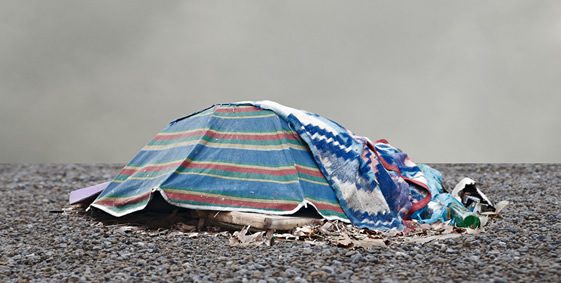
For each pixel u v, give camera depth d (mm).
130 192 37500
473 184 41031
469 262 29172
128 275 28406
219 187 35750
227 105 39219
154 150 39125
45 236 36906
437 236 34094
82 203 42312
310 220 34938
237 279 27016
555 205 44500
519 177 62438
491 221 38281
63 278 28312
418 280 26562
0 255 33000
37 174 74750
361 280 26672
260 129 37688
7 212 46750
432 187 40219
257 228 34281
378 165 37812
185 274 28016
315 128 37469
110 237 34969
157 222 37156
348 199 36219
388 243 32844
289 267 28578
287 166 36219
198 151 36938
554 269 27281
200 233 35188
